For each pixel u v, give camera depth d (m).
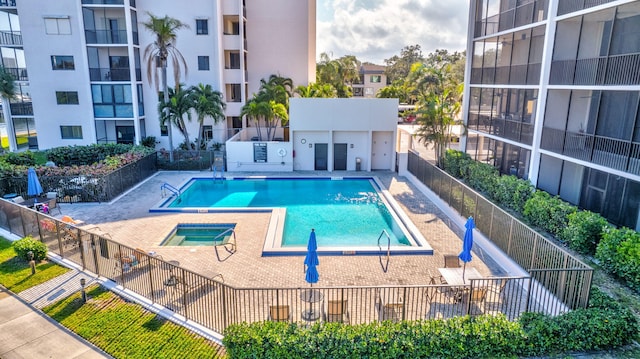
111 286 11.12
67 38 28.44
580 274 9.10
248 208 18.50
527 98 19.39
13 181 18.95
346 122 25.78
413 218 17.59
